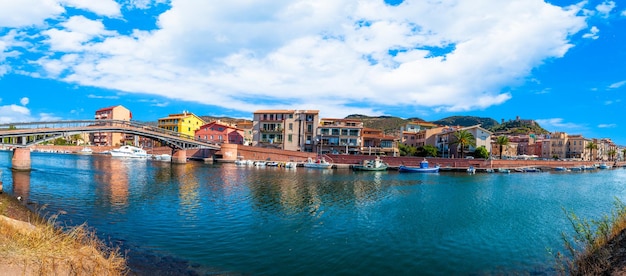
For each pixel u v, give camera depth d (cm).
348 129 9494
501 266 1470
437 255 1605
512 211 2761
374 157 8225
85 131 5828
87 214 2088
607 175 8331
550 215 2620
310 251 1598
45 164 5819
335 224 2120
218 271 1311
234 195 3106
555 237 1948
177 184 3762
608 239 1273
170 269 1284
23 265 743
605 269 991
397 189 4059
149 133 7131
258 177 4978
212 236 1764
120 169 5450
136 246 1534
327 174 6166
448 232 2016
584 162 11512
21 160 4572
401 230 2030
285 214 2353
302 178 5103
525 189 4488
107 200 2578
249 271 1335
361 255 1571
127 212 2203
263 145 9962
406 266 1458
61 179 3706
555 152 14475
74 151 11219
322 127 9612
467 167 8394
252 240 1727
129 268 1212
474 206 2955
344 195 3384
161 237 1702
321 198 3136
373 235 1900
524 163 9625
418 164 8225
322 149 9644
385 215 2452
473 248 1722
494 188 4494
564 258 1443
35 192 2775
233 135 11656
